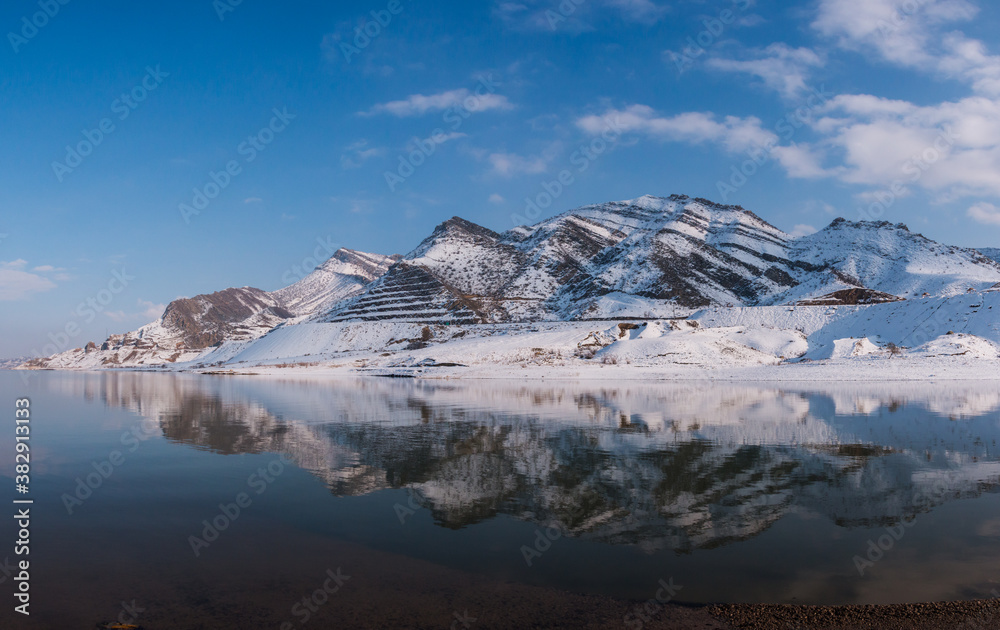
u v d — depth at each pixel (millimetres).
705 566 9711
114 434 25422
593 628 7719
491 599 8586
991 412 29406
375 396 44031
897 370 57594
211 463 18453
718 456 18547
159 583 9258
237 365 140125
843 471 16297
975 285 193625
